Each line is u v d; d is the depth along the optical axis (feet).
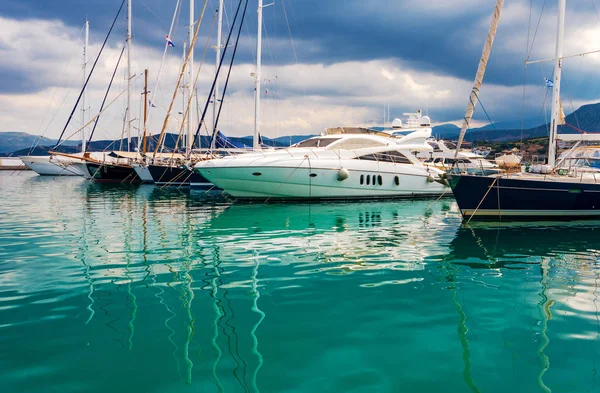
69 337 14.43
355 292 19.81
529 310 17.51
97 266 24.14
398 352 13.55
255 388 11.31
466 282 21.59
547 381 11.78
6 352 13.29
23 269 23.34
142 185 96.58
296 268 24.16
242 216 45.96
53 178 126.11
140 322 15.85
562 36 49.96
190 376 11.90
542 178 42.78
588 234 35.60
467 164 80.02
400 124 92.22
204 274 22.71
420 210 52.08
